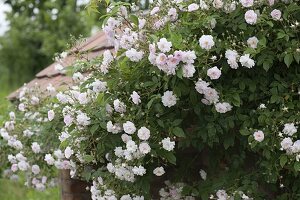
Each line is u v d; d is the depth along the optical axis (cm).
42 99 468
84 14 1127
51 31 1191
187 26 335
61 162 407
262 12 333
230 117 342
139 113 337
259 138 326
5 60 1401
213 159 393
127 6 353
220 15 337
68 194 449
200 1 337
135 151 337
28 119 471
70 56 461
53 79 512
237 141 381
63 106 407
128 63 337
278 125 332
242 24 330
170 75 321
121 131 348
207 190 381
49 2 1166
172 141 340
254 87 337
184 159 418
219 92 331
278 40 331
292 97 340
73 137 354
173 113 342
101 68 348
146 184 359
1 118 513
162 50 314
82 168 401
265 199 374
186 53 309
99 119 345
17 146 460
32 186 504
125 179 351
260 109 334
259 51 321
